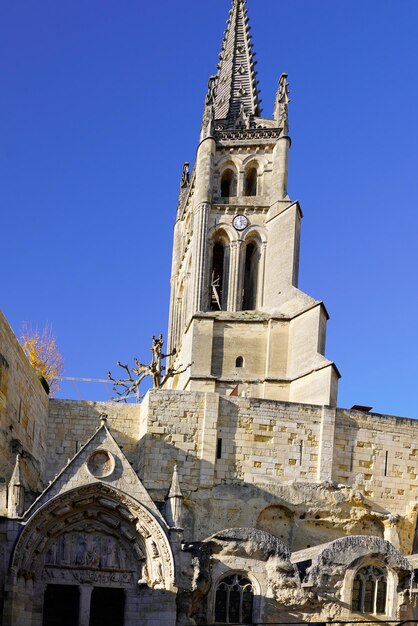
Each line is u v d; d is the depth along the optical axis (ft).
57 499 182.29
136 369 304.09
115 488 184.96
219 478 228.43
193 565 183.52
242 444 231.71
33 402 220.43
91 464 186.39
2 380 194.49
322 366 311.47
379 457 239.30
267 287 354.95
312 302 333.01
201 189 367.45
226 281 361.30
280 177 369.50
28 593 178.40
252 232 364.79
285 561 188.75
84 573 183.73
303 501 229.25
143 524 184.85
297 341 327.88
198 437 229.45
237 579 186.80
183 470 226.79
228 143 375.66
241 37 415.85
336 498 231.50
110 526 185.98
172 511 187.21
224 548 187.52
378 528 234.58
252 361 334.44
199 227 362.12
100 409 236.84
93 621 189.78
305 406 237.45
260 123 386.52
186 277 382.42
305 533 228.43
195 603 182.80
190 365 331.16
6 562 176.04
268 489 228.43
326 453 235.20
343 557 192.75
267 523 227.40
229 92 400.06
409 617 192.95
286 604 186.39
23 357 211.82
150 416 228.84
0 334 192.65
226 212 367.04
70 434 233.96
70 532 185.26
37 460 222.28
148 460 225.97
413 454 242.17
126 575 184.85
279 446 233.55
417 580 196.85
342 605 189.57
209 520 223.71
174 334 396.78
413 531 236.63
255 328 337.31
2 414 195.11
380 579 194.29
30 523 179.32
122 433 235.81
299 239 360.69
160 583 181.98
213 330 337.11
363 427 240.12
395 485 238.68
